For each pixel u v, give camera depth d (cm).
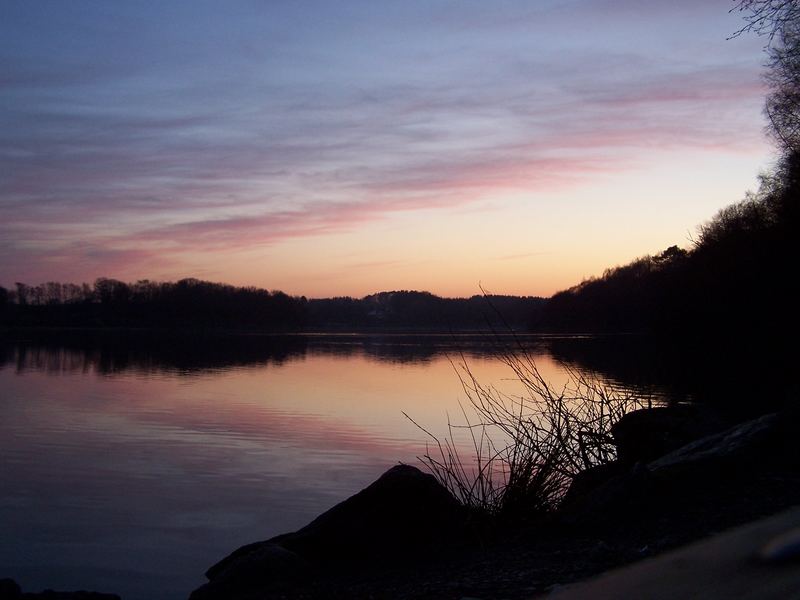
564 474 701
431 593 472
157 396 2950
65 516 1172
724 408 1594
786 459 644
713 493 589
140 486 1392
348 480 1420
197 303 13462
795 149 2939
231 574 594
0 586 762
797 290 3309
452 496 685
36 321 12900
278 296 13825
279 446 1784
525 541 587
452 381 3316
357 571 608
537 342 970
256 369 4472
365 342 9175
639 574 312
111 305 13238
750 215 4072
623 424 795
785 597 237
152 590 863
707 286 4159
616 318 5453
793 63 1591
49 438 1947
